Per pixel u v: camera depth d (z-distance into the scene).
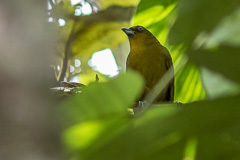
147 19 8.85
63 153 3.89
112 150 3.61
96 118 3.81
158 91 4.30
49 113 3.89
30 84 3.98
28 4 4.16
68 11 15.82
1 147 3.78
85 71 16.23
